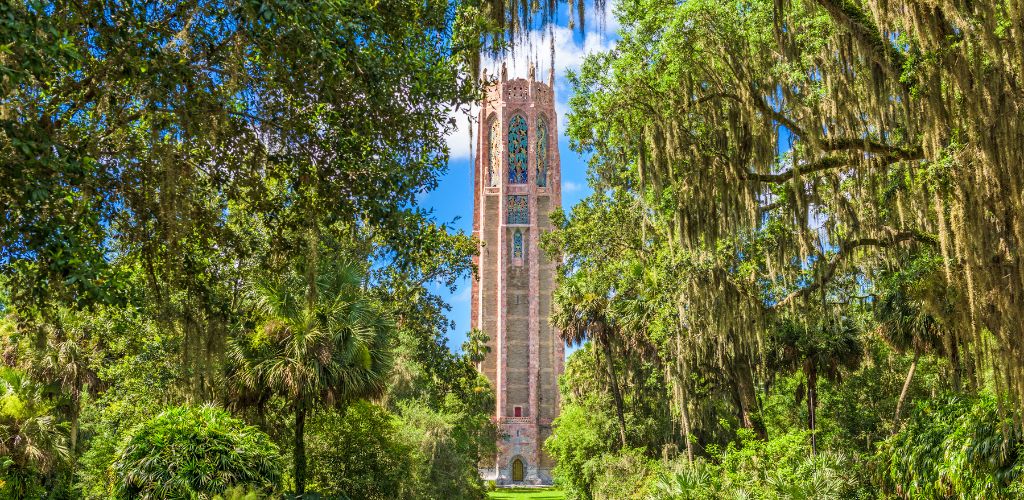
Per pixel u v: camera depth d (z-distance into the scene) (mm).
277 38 11039
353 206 13031
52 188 9289
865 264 25875
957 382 21641
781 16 16062
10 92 9062
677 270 25266
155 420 17734
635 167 22141
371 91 11727
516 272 108688
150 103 10703
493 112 112750
